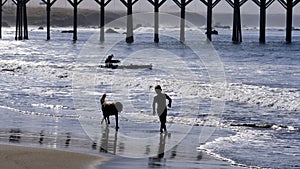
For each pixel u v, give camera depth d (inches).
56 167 971.3
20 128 1449.3
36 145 1189.1
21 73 3489.2
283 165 1076.5
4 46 7317.9
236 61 4714.6
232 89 2492.6
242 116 1797.5
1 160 1003.9
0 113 1754.4
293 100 2128.4
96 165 1003.3
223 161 1093.8
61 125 1504.7
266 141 1337.4
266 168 1047.6
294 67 4126.5
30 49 6643.7
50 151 1098.1
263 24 7667.3
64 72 3412.9
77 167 979.9
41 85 2765.7
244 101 2167.8
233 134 1434.5
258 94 2320.4
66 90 2486.5
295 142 1327.5
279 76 3462.1
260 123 1652.3
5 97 2237.9
